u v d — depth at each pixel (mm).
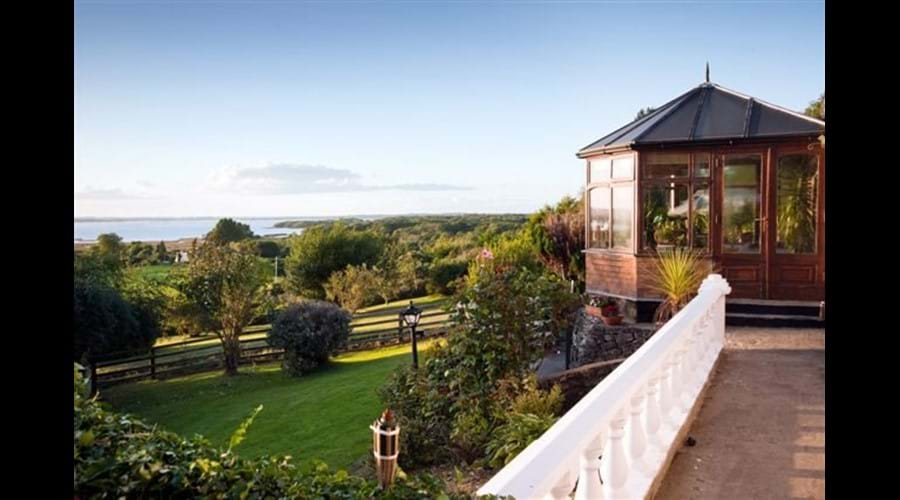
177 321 15117
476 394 8328
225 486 2191
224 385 13438
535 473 2211
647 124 12492
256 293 15781
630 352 11484
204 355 15062
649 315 11875
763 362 8023
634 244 11977
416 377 8992
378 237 23094
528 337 8875
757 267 11508
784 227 11367
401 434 7621
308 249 22078
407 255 22516
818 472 4441
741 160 11508
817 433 5273
